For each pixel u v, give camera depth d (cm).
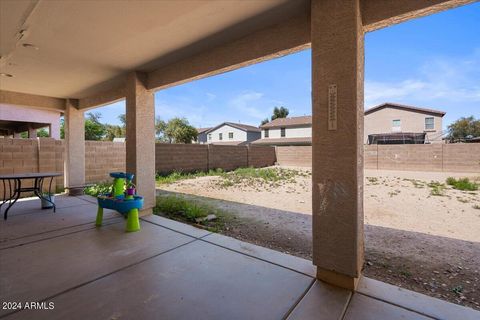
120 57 368
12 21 260
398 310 188
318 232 226
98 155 862
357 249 208
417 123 2095
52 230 371
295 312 186
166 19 262
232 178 1077
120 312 186
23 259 274
